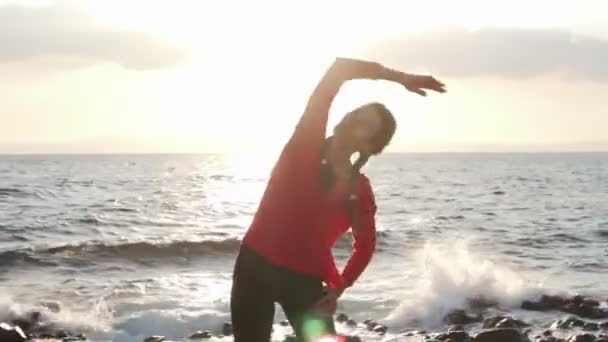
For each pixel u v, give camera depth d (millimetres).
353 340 10367
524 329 11625
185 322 11414
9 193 44031
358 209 3838
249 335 3893
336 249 21438
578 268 18734
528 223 31719
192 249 20469
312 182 3756
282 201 3783
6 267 17469
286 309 3883
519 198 48812
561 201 46125
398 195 51594
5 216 30156
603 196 51219
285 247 3760
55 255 18859
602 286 15953
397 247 22688
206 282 15609
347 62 3768
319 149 3762
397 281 15664
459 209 39312
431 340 10227
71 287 14672
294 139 3803
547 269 18500
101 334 11125
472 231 27844
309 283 3809
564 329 11703
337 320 12023
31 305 12391
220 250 20625
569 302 13617
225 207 38688
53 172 95000
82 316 11969
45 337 10820
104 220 29781
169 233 26312
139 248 20062
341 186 3787
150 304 12797
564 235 26594
